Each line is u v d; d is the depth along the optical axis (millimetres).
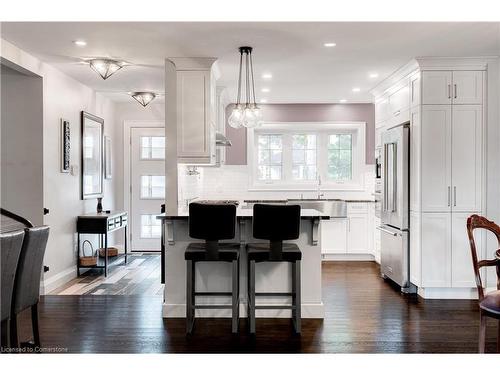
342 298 4973
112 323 4098
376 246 6859
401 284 5207
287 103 7699
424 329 3910
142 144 7969
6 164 4953
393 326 3996
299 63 4988
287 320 4199
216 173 7699
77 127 6055
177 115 4703
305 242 4293
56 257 5441
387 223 5715
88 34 3979
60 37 4066
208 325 4062
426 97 4836
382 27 3807
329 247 7258
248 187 7691
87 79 5914
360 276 6105
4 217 4668
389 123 5891
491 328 3926
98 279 5895
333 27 3803
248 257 3869
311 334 3795
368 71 5375
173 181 4723
